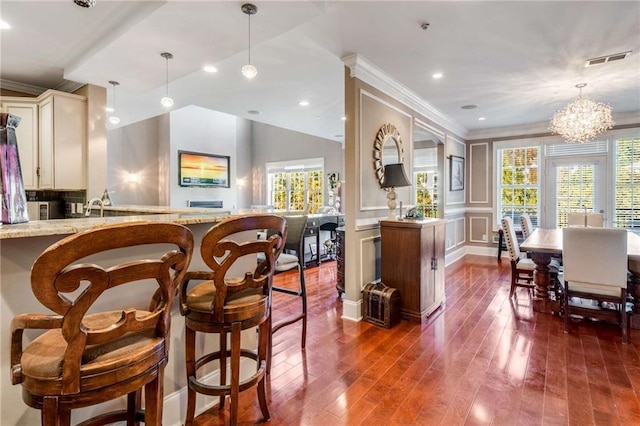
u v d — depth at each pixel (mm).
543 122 5801
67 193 4039
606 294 2822
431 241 3408
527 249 3379
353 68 3154
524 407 1897
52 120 3373
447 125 5633
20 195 1319
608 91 4070
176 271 1156
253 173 10242
